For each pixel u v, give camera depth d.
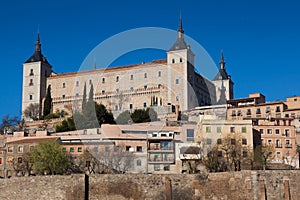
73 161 105.69
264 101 184.50
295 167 110.06
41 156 105.50
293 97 176.12
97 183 75.81
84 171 99.81
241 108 174.25
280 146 137.75
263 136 139.00
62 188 76.19
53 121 187.75
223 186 72.75
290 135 139.00
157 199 73.94
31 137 137.00
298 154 127.94
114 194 75.00
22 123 186.50
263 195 70.38
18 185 78.69
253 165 103.12
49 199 76.38
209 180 73.81
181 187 74.12
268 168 105.69
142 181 74.88
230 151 99.94
